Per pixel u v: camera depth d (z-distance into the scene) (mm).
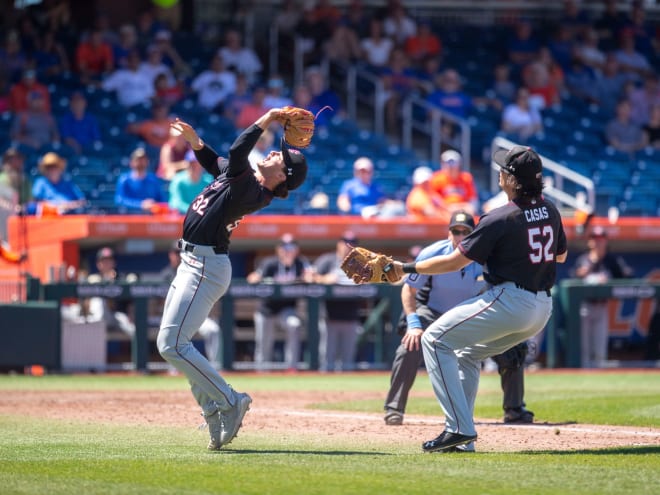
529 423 29547
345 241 53781
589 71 86500
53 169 58156
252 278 53719
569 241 60938
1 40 75375
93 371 51000
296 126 21953
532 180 21438
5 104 68000
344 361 53438
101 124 69250
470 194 62406
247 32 82250
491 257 21750
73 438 25172
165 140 67188
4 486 17547
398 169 70062
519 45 86938
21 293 51219
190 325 22109
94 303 51938
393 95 77625
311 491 16922
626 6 96875
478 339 21828
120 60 74375
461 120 72875
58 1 78375
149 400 36688
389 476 18453
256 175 22344
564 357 55750
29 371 50500
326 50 80125
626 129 80438
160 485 17562
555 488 17375
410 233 58656
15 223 56438
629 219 63188
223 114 72938
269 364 53062
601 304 55469
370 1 89875
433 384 22109
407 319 28000
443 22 93500
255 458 20938
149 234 54625
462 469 19297
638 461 20812
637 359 61125
